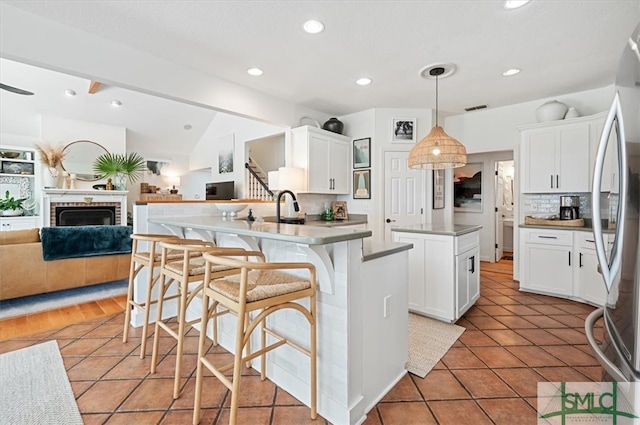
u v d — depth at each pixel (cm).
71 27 245
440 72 328
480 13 226
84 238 364
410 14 227
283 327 190
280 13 227
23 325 280
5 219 577
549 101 404
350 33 254
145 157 773
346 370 155
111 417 163
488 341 249
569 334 262
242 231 170
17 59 225
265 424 159
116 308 324
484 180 598
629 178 97
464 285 300
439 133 302
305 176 415
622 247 100
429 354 229
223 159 664
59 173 607
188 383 193
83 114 620
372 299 175
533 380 195
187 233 285
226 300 144
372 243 212
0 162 591
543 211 414
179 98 310
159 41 266
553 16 229
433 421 161
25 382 192
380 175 457
